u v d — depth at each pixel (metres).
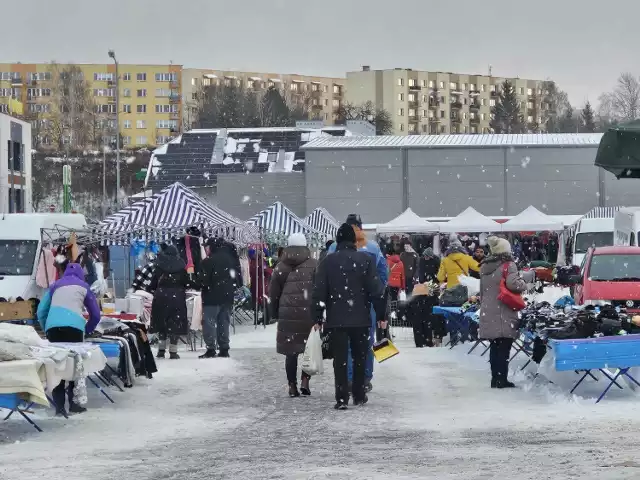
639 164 14.16
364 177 62.41
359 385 12.47
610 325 13.02
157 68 175.50
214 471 8.04
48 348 11.45
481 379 15.15
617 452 8.25
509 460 8.06
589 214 51.25
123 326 15.12
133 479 7.75
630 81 149.50
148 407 12.62
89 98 155.62
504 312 13.86
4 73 167.25
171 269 19.02
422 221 45.94
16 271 23.98
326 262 12.26
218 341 19.20
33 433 10.65
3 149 64.50
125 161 112.75
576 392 13.03
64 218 25.55
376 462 8.22
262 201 66.12
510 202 61.47
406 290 27.73
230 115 157.25
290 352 13.40
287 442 9.66
